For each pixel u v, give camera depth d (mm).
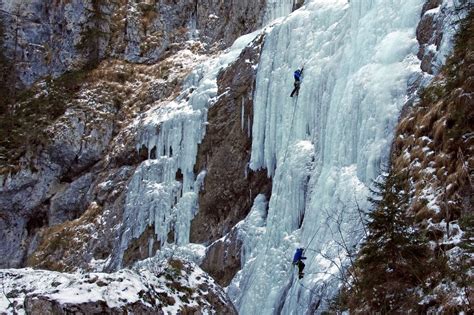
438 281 10805
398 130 15883
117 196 30844
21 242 33875
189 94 30031
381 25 19000
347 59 19703
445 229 11945
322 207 18109
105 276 8273
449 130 13508
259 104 24094
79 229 31312
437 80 15312
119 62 37531
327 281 15203
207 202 25891
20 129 35719
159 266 9680
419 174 13844
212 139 26781
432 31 17156
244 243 22172
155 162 29141
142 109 34469
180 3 38250
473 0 15492
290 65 23078
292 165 20672
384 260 11383
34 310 7766
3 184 33938
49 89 37281
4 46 39750
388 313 10953
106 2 39031
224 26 35656
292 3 30609
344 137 18359
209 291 9578
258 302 19250
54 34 39969
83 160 34062
